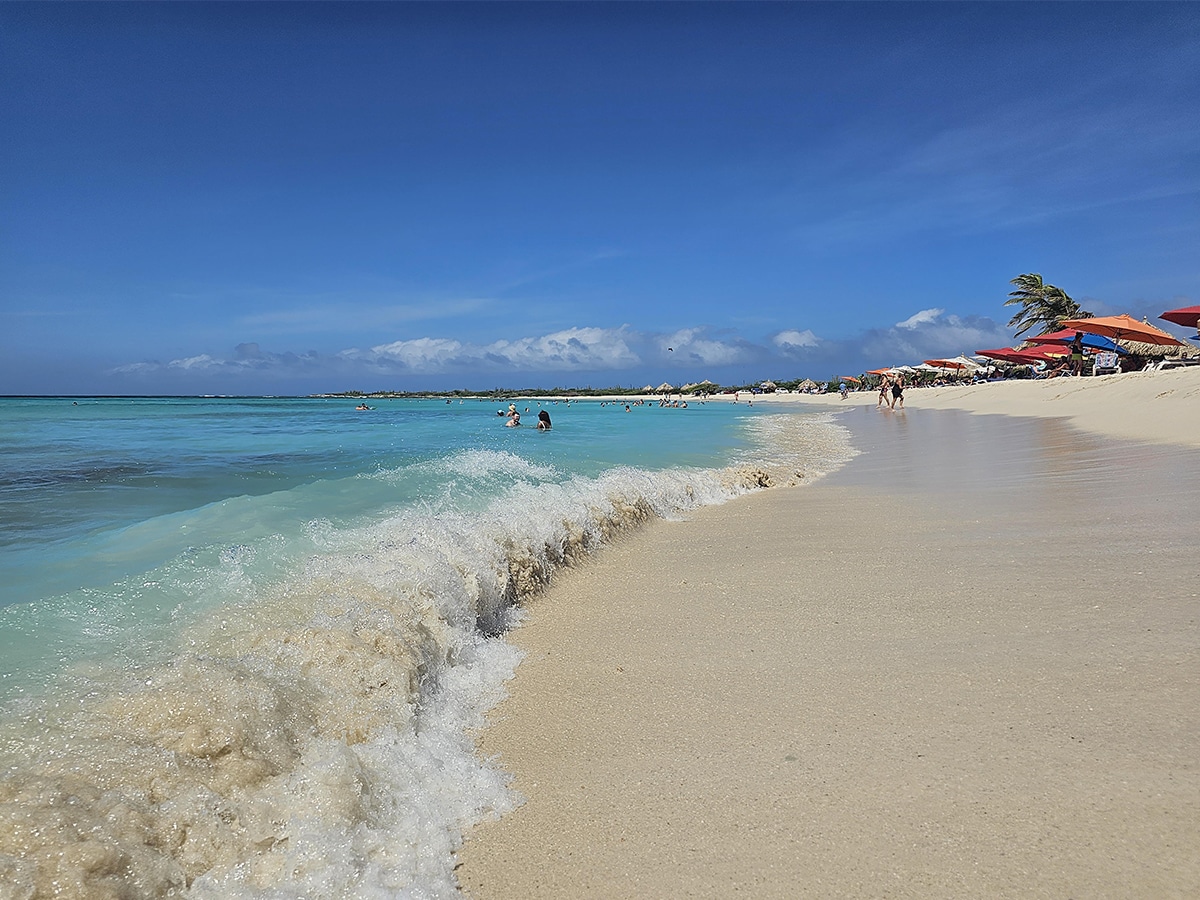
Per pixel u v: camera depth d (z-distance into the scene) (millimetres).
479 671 3777
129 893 1831
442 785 2613
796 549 6129
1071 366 37562
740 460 12844
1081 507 6695
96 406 46312
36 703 2629
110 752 2316
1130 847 2043
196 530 5574
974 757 2574
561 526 6023
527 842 2330
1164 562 4633
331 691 2986
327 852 2111
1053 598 4160
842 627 4059
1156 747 2520
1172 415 14984
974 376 64312
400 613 3730
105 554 4816
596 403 72000
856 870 2068
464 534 5008
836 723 2945
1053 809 2242
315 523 5879
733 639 4043
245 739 2482
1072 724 2729
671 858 2203
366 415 33594
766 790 2512
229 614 3625
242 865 2049
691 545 6633
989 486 8633
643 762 2781
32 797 2025
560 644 4172
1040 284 58469
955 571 4953
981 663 3369
